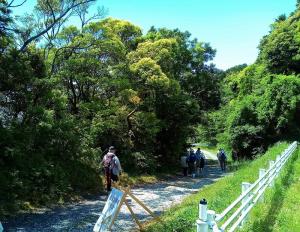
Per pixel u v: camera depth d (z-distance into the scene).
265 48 41.47
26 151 16.72
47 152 18.20
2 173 14.89
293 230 9.98
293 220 10.84
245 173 18.61
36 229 12.20
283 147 28.56
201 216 7.46
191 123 39.09
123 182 21.66
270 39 41.62
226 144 44.72
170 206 15.48
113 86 23.80
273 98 36.44
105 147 24.64
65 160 19.23
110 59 24.61
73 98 24.03
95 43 22.42
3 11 16.22
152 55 27.36
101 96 24.86
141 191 20.16
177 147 32.25
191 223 10.24
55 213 14.51
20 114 17.67
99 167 21.20
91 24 23.08
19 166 15.76
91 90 24.69
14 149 15.02
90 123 22.67
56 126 18.12
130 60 26.89
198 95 49.66
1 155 15.28
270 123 37.28
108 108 23.50
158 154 31.00
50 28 20.39
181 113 31.62
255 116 38.53
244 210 10.27
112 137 25.20
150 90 27.14
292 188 15.38
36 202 15.39
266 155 25.77
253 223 10.08
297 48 39.06
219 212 10.91
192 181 25.42
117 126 24.81
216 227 7.22
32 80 17.09
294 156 24.53
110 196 10.97
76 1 21.39
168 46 27.89
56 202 16.19
